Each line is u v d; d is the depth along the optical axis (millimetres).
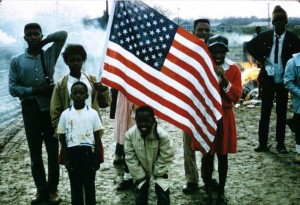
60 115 4328
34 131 4754
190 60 4242
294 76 5973
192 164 5039
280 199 4852
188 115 4227
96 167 4156
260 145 6719
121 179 5621
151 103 4207
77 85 4043
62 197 5043
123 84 4191
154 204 4816
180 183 5441
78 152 4070
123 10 4234
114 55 4219
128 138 4156
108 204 4816
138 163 4199
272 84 6535
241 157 6449
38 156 4848
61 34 4762
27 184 5496
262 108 6629
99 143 4176
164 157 4117
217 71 4371
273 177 5555
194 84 4238
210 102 4227
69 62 4230
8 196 5102
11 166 6242
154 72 4238
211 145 4457
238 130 8195
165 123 9117
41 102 4676
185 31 4254
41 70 4676
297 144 6098
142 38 4258
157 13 4266
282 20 6398
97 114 4184
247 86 11406
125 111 5441
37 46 4664
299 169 5836
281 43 6488
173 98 4223
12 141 7730
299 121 6004
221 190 4641
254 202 4793
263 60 6613
